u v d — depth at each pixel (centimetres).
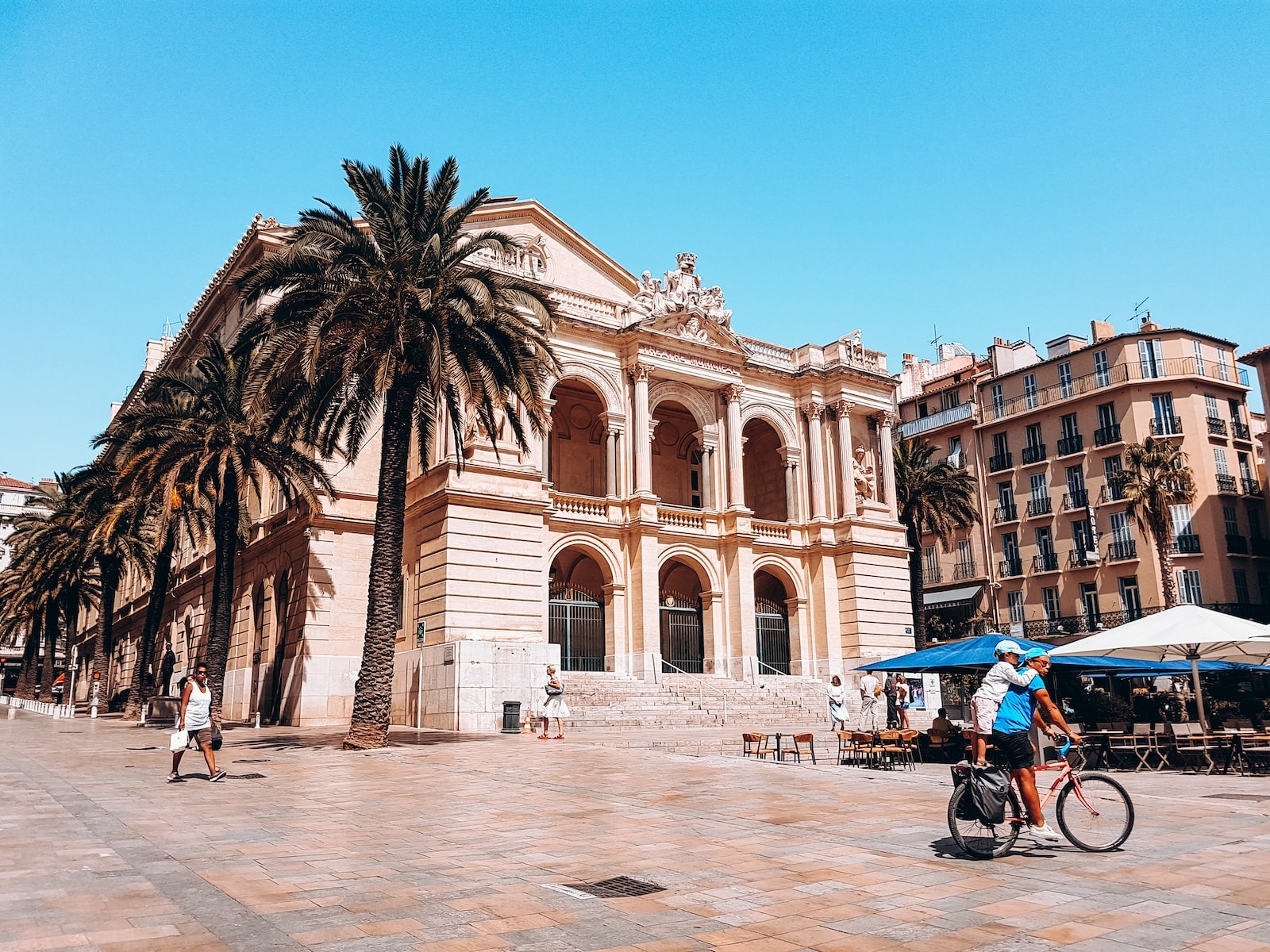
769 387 4747
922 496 5125
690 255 4550
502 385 2644
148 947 634
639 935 675
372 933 675
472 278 2572
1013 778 987
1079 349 5747
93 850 981
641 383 4219
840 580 4591
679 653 4281
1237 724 2395
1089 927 686
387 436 2564
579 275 4450
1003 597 5950
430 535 3462
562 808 1300
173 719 4181
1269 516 5325
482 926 697
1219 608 4994
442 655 3128
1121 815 966
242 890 803
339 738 2725
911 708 4378
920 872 881
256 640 4047
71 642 5934
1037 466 5853
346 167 2589
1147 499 4522
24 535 5922
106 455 3572
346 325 2567
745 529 4353
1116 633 1955
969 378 6425
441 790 1505
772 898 784
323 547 3531
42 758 2097
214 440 3150
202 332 5050
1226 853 951
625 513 4103
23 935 660
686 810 1284
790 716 3706
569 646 3919
